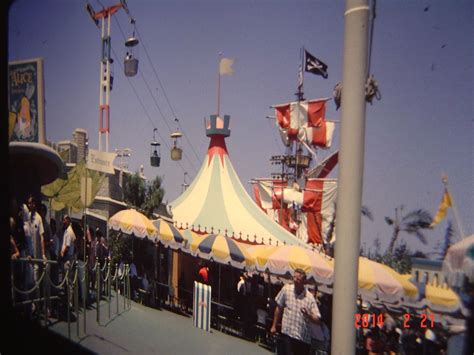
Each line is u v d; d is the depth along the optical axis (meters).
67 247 6.30
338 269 2.14
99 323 5.52
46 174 7.21
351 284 2.09
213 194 9.93
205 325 6.06
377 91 2.24
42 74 6.77
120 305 6.98
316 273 5.67
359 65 2.09
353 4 2.10
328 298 5.96
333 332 2.15
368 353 4.14
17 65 6.79
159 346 4.78
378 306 4.06
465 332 3.19
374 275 3.90
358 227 2.10
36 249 5.48
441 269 3.37
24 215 5.44
